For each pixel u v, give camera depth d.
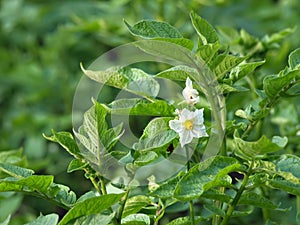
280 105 1.47
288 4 2.24
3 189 0.97
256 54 1.34
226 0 2.05
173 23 1.86
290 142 1.41
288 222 1.33
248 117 1.03
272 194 1.36
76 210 0.92
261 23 2.17
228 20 2.16
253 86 1.33
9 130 2.21
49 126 2.12
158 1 1.84
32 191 0.98
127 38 1.81
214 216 1.05
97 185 0.97
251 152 0.92
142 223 1.00
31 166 1.39
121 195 0.92
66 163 2.01
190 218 1.04
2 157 1.33
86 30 1.84
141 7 1.91
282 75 1.00
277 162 0.96
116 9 2.24
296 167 0.95
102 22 1.81
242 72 1.01
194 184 0.93
